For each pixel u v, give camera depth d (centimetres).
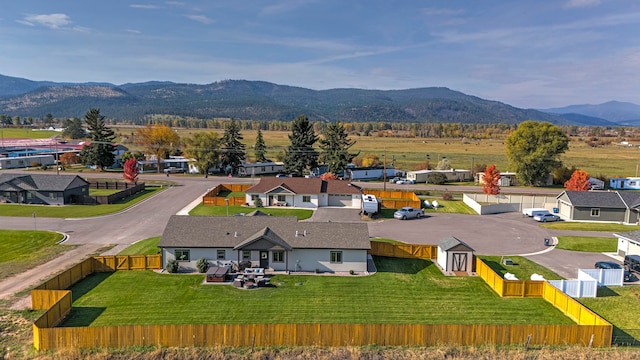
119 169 12069
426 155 16312
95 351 2762
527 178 10569
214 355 2758
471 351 2822
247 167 11312
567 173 10819
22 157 12088
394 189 9450
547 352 2816
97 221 6322
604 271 4100
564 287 3822
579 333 2906
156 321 3192
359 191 7575
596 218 6844
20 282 3938
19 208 7144
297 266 4331
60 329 2772
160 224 6166
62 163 12362
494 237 5806
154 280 4025
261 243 4272
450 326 2898
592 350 2852
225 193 8575
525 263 4728
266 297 3672
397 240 5606
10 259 4612
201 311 3375
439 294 3816
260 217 4681
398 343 2906
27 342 2875
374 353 2798
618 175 11819
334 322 3241
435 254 4844
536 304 3622
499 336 2908
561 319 3338
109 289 3794
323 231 4497
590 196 6950
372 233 5925
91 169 11756
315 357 2755
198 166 11000
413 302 3631
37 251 4900
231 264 4316
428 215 7100
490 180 8094
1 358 2670
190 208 7225
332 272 4341
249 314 3338
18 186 7462
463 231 6097
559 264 4731
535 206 7519
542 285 3766
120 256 4278
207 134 11206
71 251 4906
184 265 4316
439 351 2822
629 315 3488
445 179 10619
